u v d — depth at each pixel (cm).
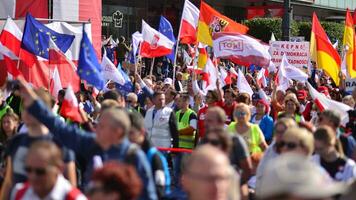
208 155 916
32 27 3359
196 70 4459
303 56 4688
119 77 3772
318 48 4088
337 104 2725
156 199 1295
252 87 4825
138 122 1484
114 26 8044
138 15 8431
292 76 4100
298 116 2700
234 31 4078
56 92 3159
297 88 4038
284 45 4747
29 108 1402
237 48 3850
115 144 1300
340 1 12888
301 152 1455
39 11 5169
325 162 1590
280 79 3956
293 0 11288
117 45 6400
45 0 5169
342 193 737
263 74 4872
